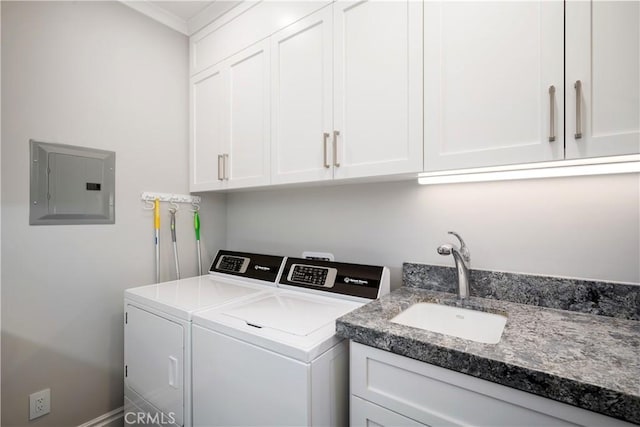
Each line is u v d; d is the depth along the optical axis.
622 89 0.78
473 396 0.72
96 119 1.61
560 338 0.81
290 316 1.14
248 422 0.98
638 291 0.96
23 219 1.37
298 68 1.42
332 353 0.96
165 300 1.34
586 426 0.59
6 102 1.33
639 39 0.76
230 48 1.74
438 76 1.05
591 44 0.81
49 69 1.45
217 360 1.08
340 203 1.70
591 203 1.07
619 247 1.02
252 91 1.63
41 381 1.42
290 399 0.89
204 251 2.15
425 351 0.77
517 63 0.92
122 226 1.72
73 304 1.53
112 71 1.68
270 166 1.54
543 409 0.64
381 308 1.09
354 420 0.93
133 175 1.77
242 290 1.54
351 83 1.25
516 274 1.16
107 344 1.65
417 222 1.44
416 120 1.09
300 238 1.87
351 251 1.65
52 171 1.46
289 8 1.46
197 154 1.96
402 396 0.83
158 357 1.31
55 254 1.47
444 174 1.17
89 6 1.59
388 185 1.52
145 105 1.83
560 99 0.85
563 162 0.90
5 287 1.33
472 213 1.30
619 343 0.77
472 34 0.99
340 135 1.28
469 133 1.00
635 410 0.54
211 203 2.20
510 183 1.22
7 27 1.33
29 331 1.39
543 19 0.88
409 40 1.11
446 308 1.19
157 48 1.88
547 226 1.14
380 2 1.18
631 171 1.00
